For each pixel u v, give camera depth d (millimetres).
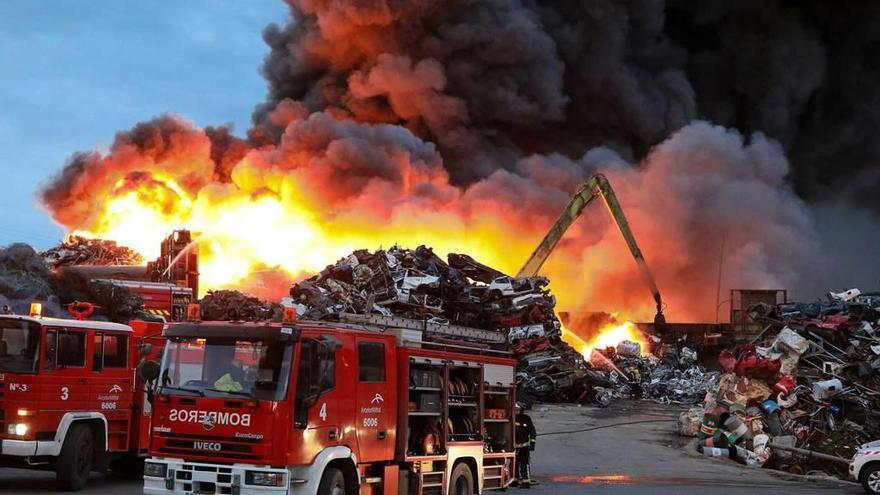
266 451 11961
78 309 17297
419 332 15484
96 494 16031
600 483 22047
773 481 24578
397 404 14711
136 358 17734
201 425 12219
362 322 15180
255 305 35844
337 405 13070
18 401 15781
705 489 21484
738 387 29203
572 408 40312
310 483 12414
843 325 30703
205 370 12438
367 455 13773
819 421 28422
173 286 32094
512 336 42844
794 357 29734
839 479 25531
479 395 17250
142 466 19234
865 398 28875
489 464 17984
